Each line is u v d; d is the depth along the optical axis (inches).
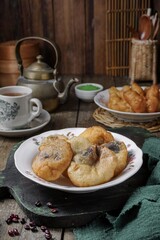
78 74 65.3
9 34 64.7
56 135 32.8
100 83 59.8
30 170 29.8
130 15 63.1
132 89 44.7
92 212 27.7
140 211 26.5
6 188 30.7
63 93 49.1
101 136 32.5
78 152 29.5
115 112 42.2
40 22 63.9
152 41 57.0
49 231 27.4
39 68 47.4
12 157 35.1
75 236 26.7
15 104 39.5
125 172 29.4
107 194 29.7
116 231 26.4
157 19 56.8
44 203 28.7
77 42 64.7
